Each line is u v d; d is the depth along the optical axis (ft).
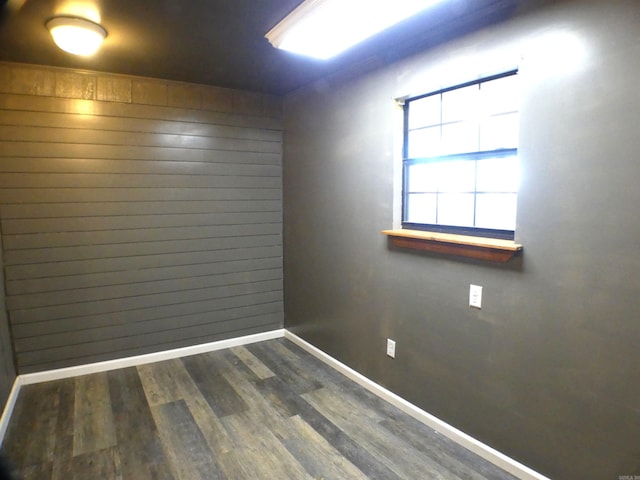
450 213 7.59
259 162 12.41
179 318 11.61
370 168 9.07
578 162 5.43
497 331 6.65
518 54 6.03
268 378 10.24
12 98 9.36
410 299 8.30
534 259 6.04
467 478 6.55
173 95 11.00
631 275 5.00
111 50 8.49
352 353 10.12
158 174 11.01
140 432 7.88
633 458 5.14
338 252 10.35
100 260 10.50
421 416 8.19
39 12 6.61
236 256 12.32
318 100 10.74
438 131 7.72
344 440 7.63
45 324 10.00
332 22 6.88
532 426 6.25
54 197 9.91
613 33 4.99
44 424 8.12
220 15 6.78
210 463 6.99
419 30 7.27
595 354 5.42
